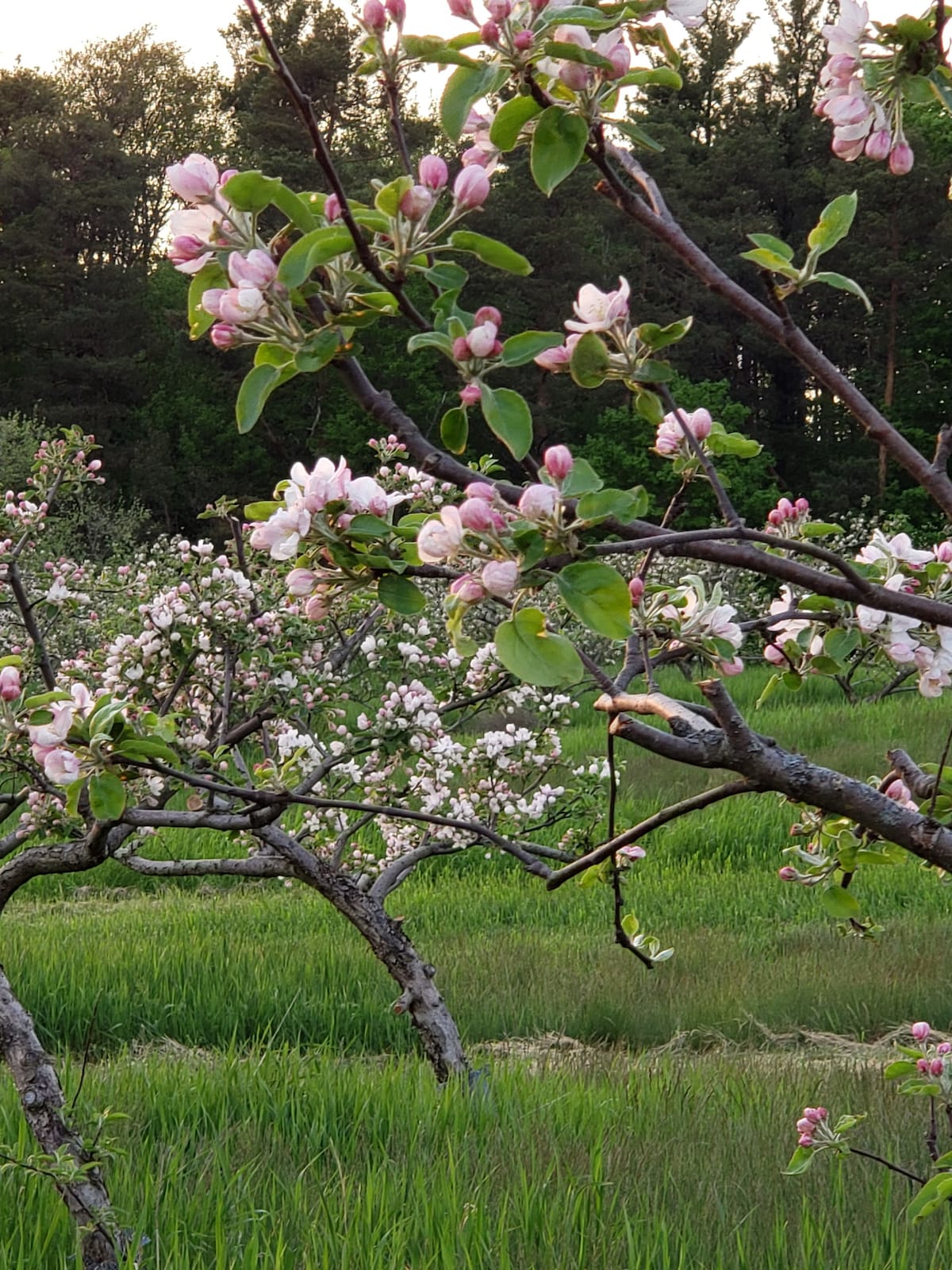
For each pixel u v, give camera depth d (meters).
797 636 2.53
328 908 13.34
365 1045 9.61
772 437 47.94
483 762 7.66
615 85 1.72
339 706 6.55
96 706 2.71
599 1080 7.44
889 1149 5.92
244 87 49.66
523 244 41.41
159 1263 4.66
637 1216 5.24
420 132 45.03
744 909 12.90
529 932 12.45
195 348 47.62
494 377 40.91
